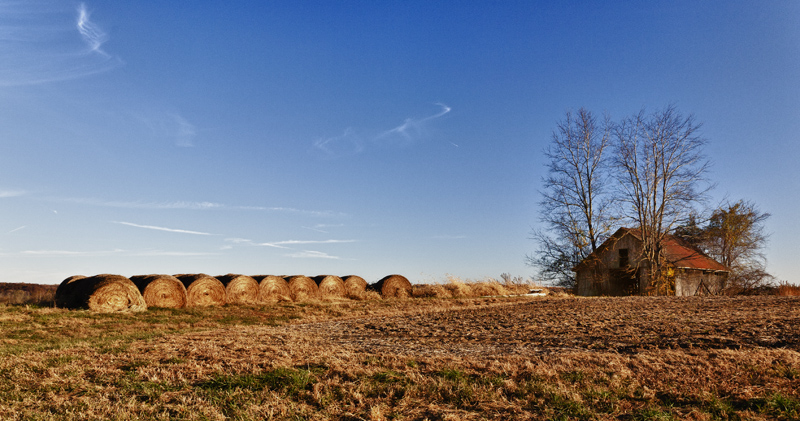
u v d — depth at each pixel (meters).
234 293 22.16
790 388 5.77
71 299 17.50
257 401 5.96
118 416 5.56
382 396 6.17
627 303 18.19
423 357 8.12
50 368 7.70
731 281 40.88
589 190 36.34
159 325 15.29
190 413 5.61
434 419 5.37
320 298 25.39
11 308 16.36
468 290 27.81
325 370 7.32
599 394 5.81
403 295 27.86
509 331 11.54
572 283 37.31
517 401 5.76
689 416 5.07
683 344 8.59
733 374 6.36
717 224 44.41
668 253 36.66
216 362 7.89
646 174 34.19
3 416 5.62
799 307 14.09
